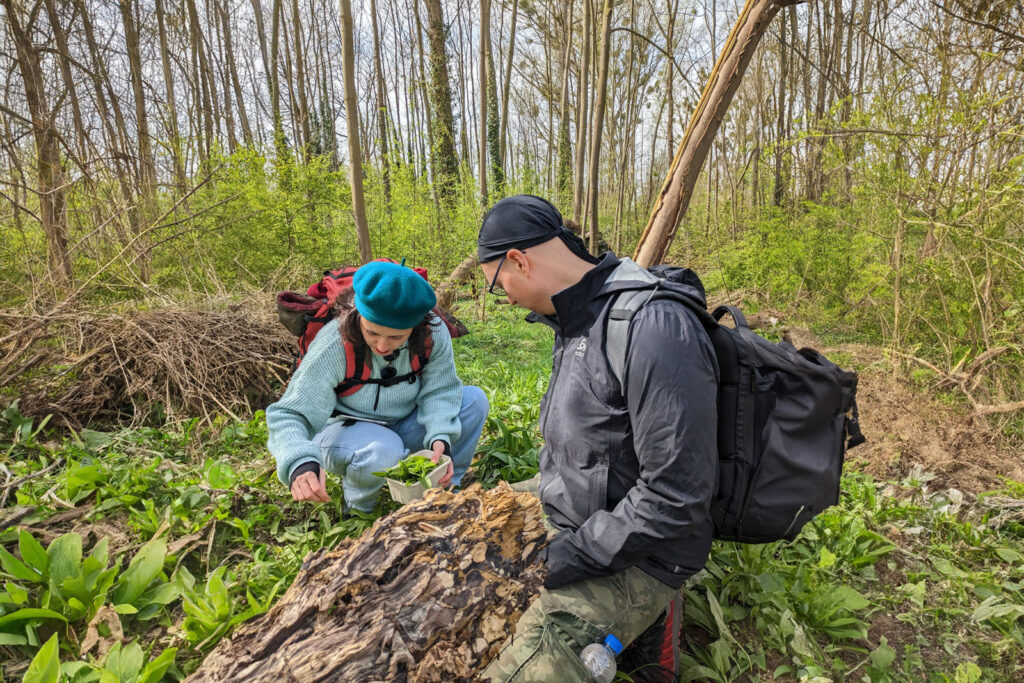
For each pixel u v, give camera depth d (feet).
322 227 26.81
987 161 14.69
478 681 4.69
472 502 5.17
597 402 4.99
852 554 7.95
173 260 22.16
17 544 7.20
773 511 4.94
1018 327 13.61
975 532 8.50
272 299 15.40
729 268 28.45
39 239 18.84
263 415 11.13
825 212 24.44
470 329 23.29
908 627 6.97
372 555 4.71
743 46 9.89
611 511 5.18
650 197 58.95
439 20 32.91
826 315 23.16
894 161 16.85
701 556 5.03
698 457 4.48
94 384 11.44
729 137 50.21
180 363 11.87
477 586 4.77
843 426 5.15
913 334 17.01
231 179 24.88
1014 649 6.57
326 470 7.48
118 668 5.15
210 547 7.18
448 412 7.77
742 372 4.85
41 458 9.47
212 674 4.35
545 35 54.54
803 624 6.65
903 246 17.44
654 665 5.55
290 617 4.55
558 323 5.54
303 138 43.93
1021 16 14.05
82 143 23.58
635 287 4.87
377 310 6.24
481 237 5.48
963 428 11.41
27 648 5.81
